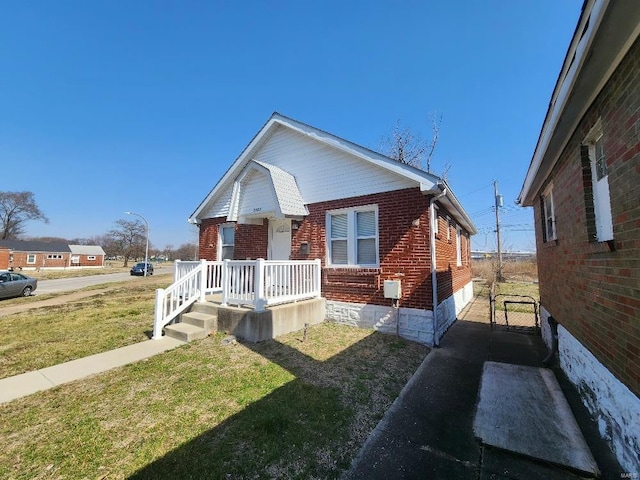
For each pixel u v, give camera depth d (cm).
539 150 489
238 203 944
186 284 746
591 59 265
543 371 487
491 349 625
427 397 405
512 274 2792
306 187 877
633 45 243
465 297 1260
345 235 809
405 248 701
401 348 608
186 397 392
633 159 250
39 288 2405
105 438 309
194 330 644
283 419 341
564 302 496
